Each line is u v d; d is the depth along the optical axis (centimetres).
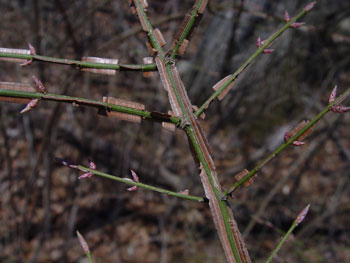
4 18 380
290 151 504
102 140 452
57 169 442
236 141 496
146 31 104
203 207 435
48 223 381
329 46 395
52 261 393
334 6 418
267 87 431
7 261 357
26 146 430
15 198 411
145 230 438
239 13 265
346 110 98
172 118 100
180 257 409
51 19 360
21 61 91
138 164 450
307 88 473
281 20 269
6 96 88
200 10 100
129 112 97
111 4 417
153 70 103
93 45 388
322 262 369
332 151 518
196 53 404
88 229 426
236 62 368
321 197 471
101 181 443
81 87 432
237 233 99
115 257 410
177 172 470
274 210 436
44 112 389
